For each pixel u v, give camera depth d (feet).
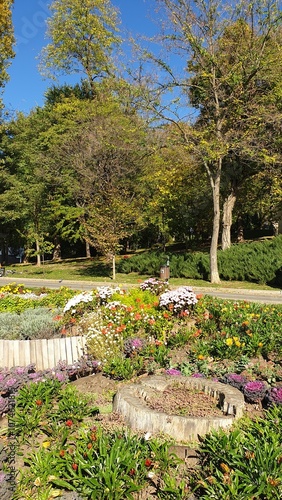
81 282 67.26
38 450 12.82
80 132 82.58
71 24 91.30
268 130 59.77
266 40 54.39
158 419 13.23
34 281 70.08
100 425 13.87
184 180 74.23
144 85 54.60
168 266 63.31
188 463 11.79
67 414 14.43
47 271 82.79
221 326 24.04
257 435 12.12
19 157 95.45
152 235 111.04
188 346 22.12
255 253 62.80
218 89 57.67
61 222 88.94
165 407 14.14
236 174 72.38
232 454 10.85
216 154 54.13
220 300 29.14
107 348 21.15
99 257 101.71
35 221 87.20
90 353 21.79
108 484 10.34
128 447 11.46
